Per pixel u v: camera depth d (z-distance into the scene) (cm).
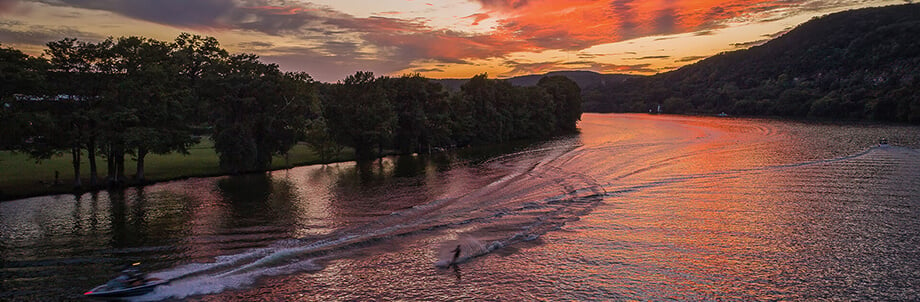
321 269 2709
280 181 5812
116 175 5831
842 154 7081
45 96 5003
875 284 2472
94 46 5272
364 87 8600
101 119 5059
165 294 2375
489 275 2634
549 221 3634
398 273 2662
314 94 7412
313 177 6153
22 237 3303
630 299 2341
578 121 19738
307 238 3238
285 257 2881
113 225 3606
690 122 17225
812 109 17375
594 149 8738
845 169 5716
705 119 18875
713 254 2905
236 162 6456
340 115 8325
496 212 3906
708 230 3366
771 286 2467
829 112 16875
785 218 3628
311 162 7731
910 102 13275
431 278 2597
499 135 11594
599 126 16662
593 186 4969
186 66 6888
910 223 3444
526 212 3916
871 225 3416
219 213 3975
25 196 4803
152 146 5141
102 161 7412
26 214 4019
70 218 3853
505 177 5700
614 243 3117
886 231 3275
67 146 5103
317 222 3638
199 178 6091
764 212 3806
